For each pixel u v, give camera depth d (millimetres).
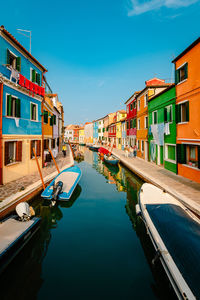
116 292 3830
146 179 10961
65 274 4348
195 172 9648
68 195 8195
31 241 5637
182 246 4047
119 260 4844
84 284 4035
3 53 9148
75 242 5680
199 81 9109
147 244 5578
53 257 4961
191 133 9875
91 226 6688
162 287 3982
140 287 3971
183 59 10516
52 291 3857
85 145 57594
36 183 9398
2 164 9102
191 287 3156
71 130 76375
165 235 4582
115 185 12258
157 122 14836
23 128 11219
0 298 3744
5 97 9297
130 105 24344
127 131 26609
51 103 18938
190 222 4996
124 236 6027
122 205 8734
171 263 3752
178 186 8820
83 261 4805
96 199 9555
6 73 9406
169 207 5922
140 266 4621
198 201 6824
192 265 3527
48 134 16984
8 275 4355
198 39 8906
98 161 24625
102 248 5359
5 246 4527
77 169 12164
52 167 14414
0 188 8484
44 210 8008
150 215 5684
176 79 11336
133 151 21250
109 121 40250
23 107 11219
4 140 9242
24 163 11328
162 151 14828
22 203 5980
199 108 9172
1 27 8703
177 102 11320
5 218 6066
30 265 4660
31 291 3859
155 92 16750
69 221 7078
